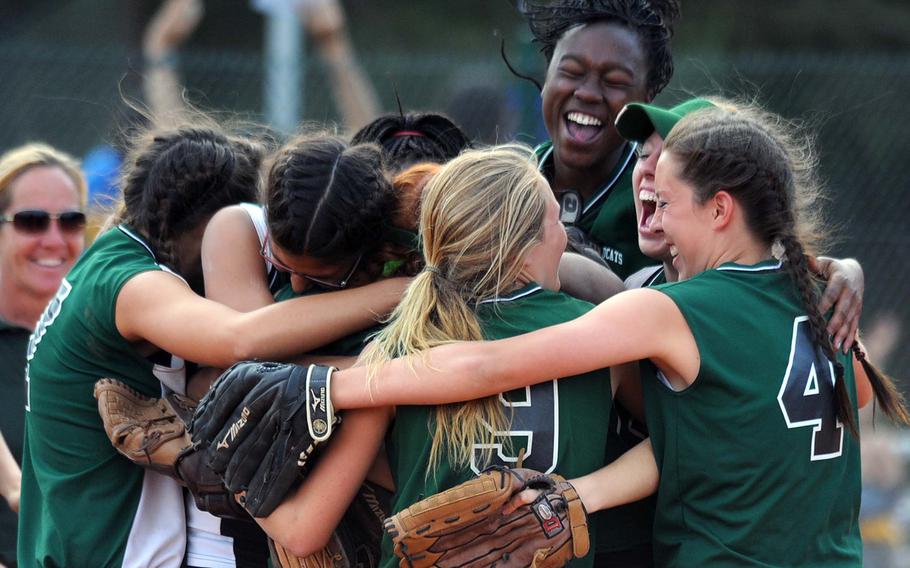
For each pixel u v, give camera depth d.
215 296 10.30
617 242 12.08
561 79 12.23
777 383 9.02
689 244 9.51
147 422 9.96
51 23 63.09
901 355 25.50
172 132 11.16
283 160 9.63
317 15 26.25
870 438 22.72
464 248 9.12
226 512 9.52
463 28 61.72
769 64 25.62
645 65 12.30
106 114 24.44
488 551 8.73
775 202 9.38
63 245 14.98
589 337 8.88
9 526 14.38
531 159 9.79
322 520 9.09
